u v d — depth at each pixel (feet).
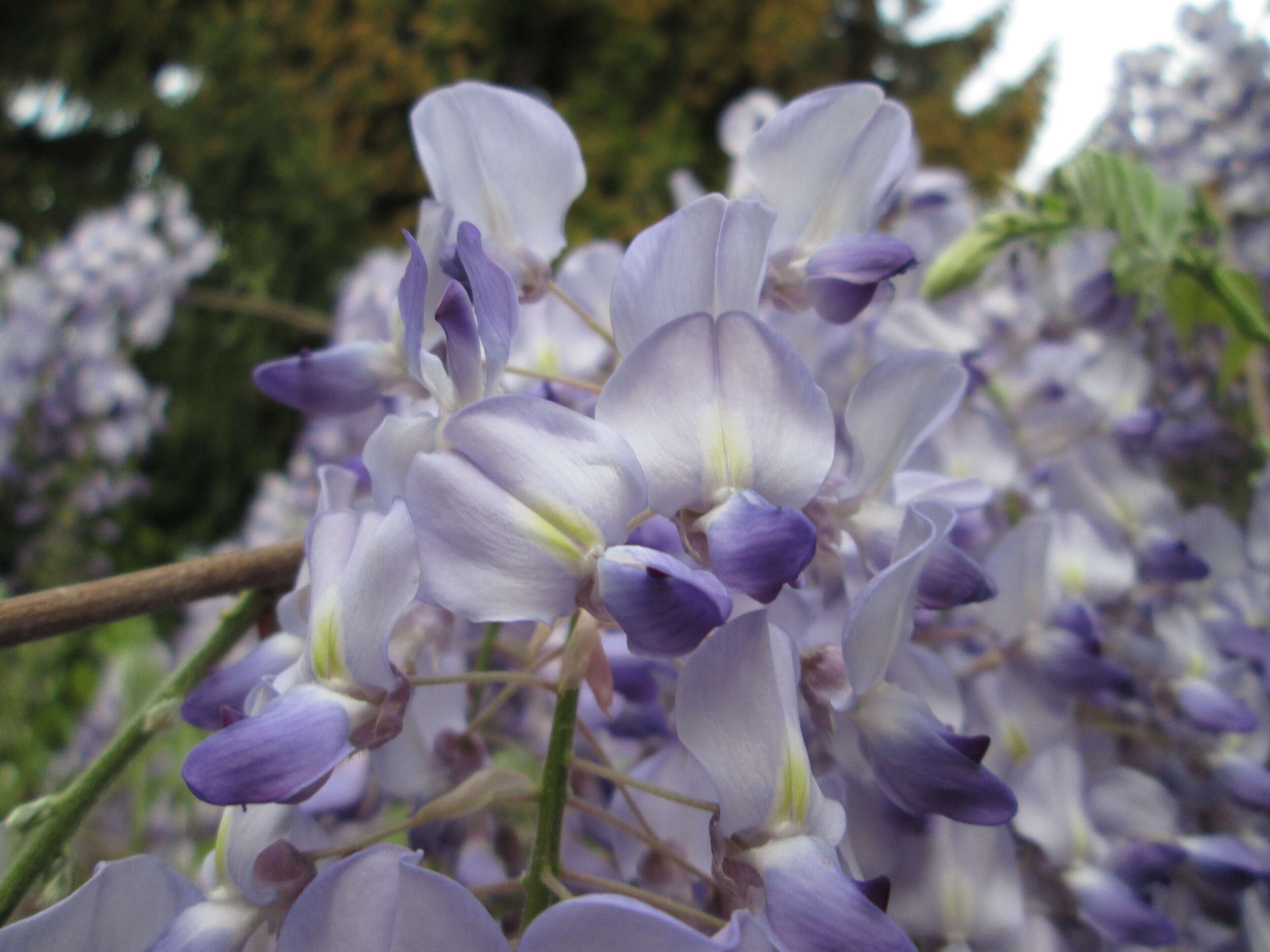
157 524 3.46
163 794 1.08
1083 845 0.50
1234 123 1.05
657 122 3.44
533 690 0.54
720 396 0.30
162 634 2.06
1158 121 1.07
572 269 0.57
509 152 0.42
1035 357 0.74
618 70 3.47
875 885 0.30
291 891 0.32
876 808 0.39
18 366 1.79
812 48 3.72
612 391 0.30
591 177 3.31
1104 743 0.61
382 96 3.65
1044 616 0.54
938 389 0.39
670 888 0.40
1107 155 0.69
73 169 4.63
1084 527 0.61
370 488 0.41
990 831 0.44
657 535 0.34
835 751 0.37
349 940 0.27
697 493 0.31
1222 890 0.53
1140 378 0.72
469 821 0.44
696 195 0.70
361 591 0.30
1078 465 0.68
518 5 3.52
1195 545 0.68
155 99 4.39
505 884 0.33
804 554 0.27
